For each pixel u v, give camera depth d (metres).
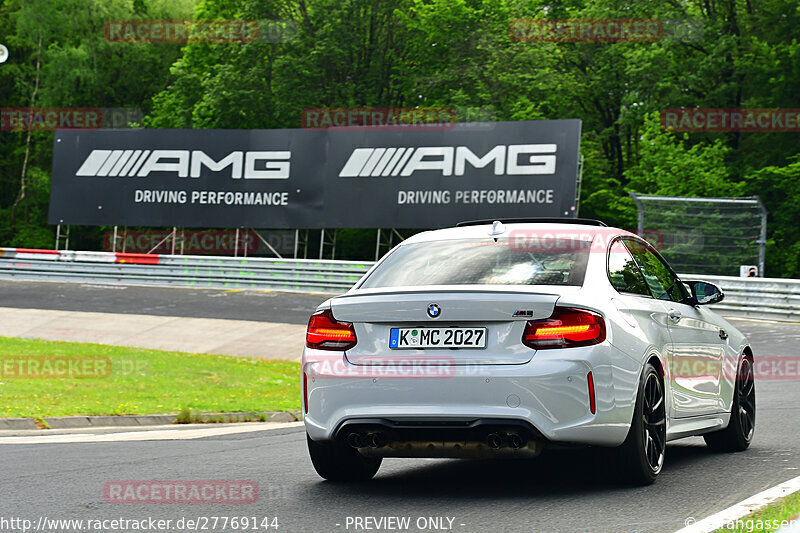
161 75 81.94
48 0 76.00
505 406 7.45
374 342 7.88
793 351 26.78
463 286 7.83
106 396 19.09
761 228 39.56
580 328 7.57
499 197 45.47
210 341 31.31
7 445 12.30
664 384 8.73
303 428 15.29
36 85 77.19
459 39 65.12
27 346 27.56
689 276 37.91
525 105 62.94
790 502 7.27
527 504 7.51
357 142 47.75
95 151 51.78
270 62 66.06
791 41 61.78
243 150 49.59
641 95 65.94
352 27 65.62
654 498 7.68
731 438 10.80
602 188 66.75
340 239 64.19
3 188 83.44
